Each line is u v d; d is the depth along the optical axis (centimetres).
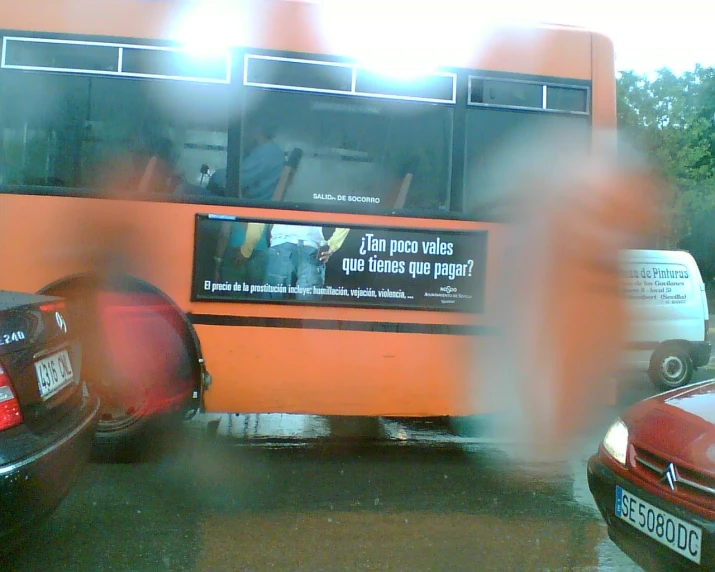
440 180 570
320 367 556
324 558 416
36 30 527
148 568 397
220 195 542
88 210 532
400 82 563
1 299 381
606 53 599
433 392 574
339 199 555
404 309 565
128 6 534
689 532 322
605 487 381
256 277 546
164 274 539
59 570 393
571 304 599
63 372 395
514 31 584
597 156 596
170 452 581
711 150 2352
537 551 434
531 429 614
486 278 578
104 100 533
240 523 462
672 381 1005
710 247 2620
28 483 324
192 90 539
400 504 505
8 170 528
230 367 546
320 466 584
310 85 550
